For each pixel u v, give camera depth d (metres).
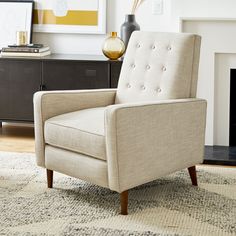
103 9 4.42
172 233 2.38
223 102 3.97
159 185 3.09
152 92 3.04
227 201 2.81
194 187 3.06
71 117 2.91
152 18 4.35
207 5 4.00
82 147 2.71
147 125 2.64
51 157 2.93
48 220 2.53
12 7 4.56
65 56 4.31
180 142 2.88
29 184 3.10
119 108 2.50
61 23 4.50
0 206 2.71
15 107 4.25
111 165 2.54
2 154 3.80
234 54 3.91
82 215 2.60
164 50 3.05
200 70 3.94
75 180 3.19
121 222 2.51
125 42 4.13
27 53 4.24
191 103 2.92
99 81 4.06
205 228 2.44
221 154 3.74
